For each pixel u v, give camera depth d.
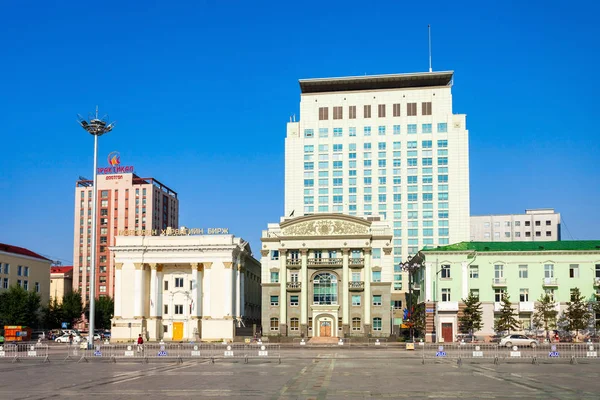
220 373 44.72
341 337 114.25
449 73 173.12
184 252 122.56
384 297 116.38
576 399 29.86
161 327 123.12
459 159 171.62
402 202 172.12
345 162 176.12
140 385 36.16
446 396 30.98
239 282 126.94
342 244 118.12
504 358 62.41
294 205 176.38
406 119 175.38
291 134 180.75
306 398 30.09
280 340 112.69
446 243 168.88
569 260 105.50
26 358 63.44
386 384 36.62
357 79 176.88
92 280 73.31
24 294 133.12
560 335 101.69
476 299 101.75
